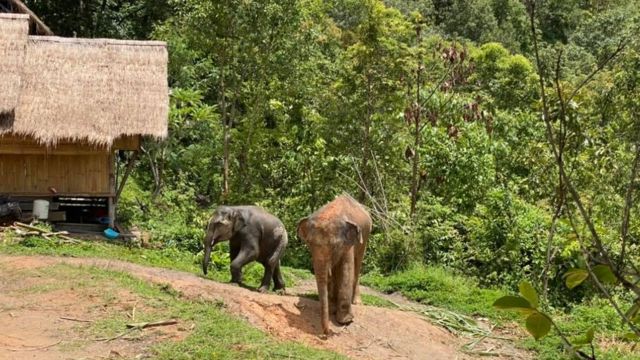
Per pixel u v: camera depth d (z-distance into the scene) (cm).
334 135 1822
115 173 1827
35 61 1595
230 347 779
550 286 1418
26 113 1498
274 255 1095
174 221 1797
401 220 1617
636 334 273
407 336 985
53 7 2856
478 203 1703
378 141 1772
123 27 2900
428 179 1755
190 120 2178
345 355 853
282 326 899
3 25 1620
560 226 1414
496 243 1532
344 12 2964
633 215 1271
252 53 1880
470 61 1891
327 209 924
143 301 884
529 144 1619
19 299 876
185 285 958
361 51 1736
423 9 3816
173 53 2156
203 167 2120
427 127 1742
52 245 1278
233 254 1122
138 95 1584
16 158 1597
